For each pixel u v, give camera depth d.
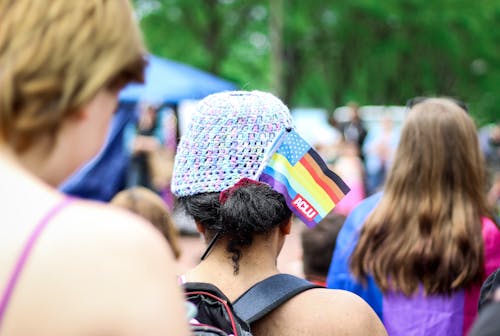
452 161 2.68
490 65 25.08
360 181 10.09
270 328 1.78
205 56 23.02
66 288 0.97
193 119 1.95
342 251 2.90
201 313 1.69
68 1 1.08
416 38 23.52
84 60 1.07
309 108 29.61
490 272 2.62
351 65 24.86
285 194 1.82
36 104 1.05
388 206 2.72
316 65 25.28
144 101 9.72
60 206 1.03
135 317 0.99
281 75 21.08
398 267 2.63
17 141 1.07
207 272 1.86
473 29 22.33
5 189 1.04
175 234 3.34
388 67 25.33
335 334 1.75
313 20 22.80
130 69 1.15
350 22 23.05
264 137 1.88
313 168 1.87
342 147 12.44
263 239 1.84
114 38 1.11
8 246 1.00
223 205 1.79
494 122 28.62
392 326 2.67
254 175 1.86
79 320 0.97
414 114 2.77
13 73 1.04
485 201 2.72
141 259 1.01
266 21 23.23
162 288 1.02
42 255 0.99
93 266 0.99
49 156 1.10
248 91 2.02
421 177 2.68
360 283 2.77
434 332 2.61
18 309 0.97
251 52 24.55
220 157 1.88
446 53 24.34
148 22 22.73
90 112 1.12
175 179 1.94
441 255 2.59
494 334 1.11
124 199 3.35
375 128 20.12
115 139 7.64
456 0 21.70
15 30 1.05
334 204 1.86
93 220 1.02
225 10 22.64
